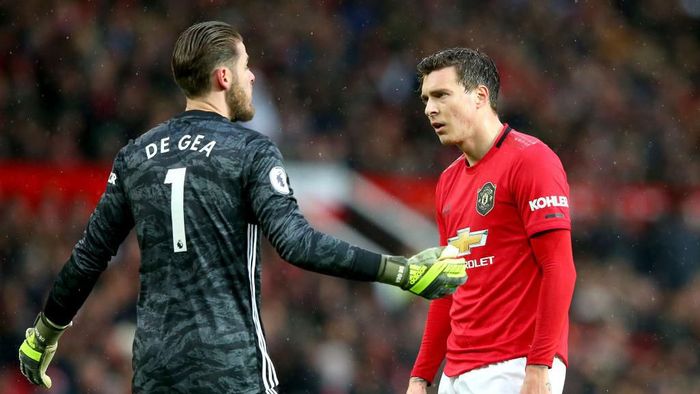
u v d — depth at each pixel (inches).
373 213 1995.6
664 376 1873.8
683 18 2726.4
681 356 1914.4
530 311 628.1
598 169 2325.3
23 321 1622.8
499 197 631.8
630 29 2684.5
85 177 1845.5
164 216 530.0
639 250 2101.4
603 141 2390.5
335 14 2413.9
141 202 537.0
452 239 663.1
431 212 2009.1
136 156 544.4
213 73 544.7
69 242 1769.2
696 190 2265.0
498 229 633.6
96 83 2060.8
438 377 1558.8
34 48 2090.3
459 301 655.1
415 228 1984.5
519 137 637.9
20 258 1710.1
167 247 528.4
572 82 2501.2
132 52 2142.0
